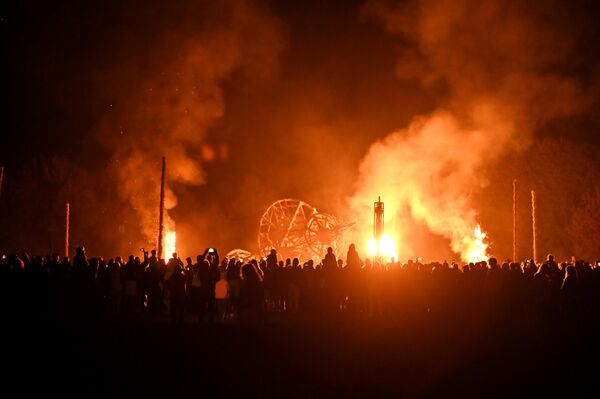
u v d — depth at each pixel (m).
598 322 24.28
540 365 17.00
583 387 14.57
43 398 13.27
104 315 25.95
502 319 24.58
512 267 24.88
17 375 15.37
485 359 17.77
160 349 18.67
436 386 14.59
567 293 24.34
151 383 14.66
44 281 22.16
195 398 13.38
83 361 17.00
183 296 22.59
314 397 13.55
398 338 21.05
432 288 26.30
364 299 26.17
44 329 21.92
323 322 24.72
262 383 14.73
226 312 26.97
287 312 28.02
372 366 16.69
